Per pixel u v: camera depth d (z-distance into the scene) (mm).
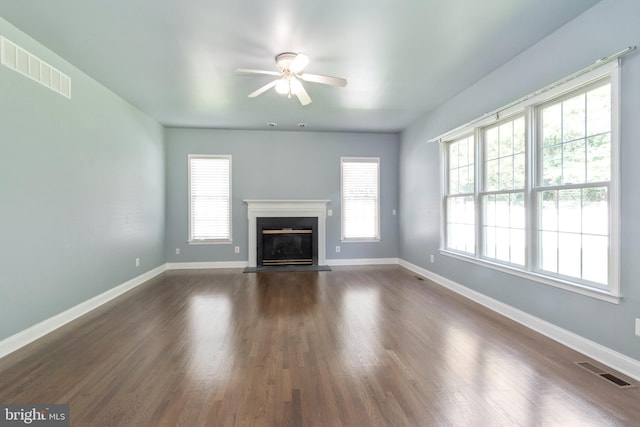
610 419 1681
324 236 6129
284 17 2418
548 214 2807
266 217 5965
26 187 2658
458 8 2318
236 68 3283
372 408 1784
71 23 2484
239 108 4652
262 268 5785
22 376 2123
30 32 2613
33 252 2727
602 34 2240
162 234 5621
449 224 4504
